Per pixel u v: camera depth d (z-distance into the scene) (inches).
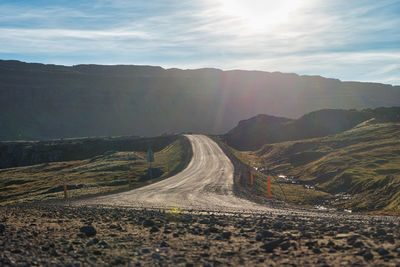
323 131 5295.3
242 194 1530.5
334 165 2714.1
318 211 1007.0
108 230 441.4
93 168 3772.1
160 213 717.3
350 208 1551.4
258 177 2400.3
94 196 1659.7
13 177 4293.8
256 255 271.3
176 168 2819.9
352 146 3388.3
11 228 458.0
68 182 2874.0
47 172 4485.7
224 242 334.6
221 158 3221.0
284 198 1849.2
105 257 278.1
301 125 5772.6
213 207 1022.4
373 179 1927.9
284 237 332.2
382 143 3211.1
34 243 345.7
